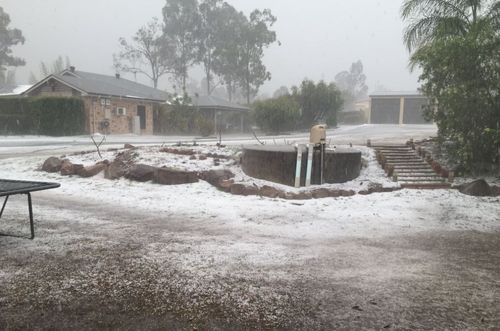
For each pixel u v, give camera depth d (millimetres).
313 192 7820
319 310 3256
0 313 3135
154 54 53969
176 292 3543
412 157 10695
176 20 52656
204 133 27203
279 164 8742
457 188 8484
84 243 4879
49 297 3410
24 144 19031
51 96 25297
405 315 3193
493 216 6512
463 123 8992
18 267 4062
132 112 29562
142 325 2992
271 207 6957
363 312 3230
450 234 5547
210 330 2941
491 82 8664
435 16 10969
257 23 47594
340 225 5918
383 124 39750
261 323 3045
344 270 4129
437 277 3984
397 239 5277
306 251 4711
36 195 7961
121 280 3777
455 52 8711
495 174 9406
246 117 37781
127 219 6133
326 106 32875
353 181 9039
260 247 4820
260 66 48594
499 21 9633
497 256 4648
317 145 8680
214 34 53656
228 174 9055
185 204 7191
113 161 10164
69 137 24391
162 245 4840
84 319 3062
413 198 7688
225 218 6227
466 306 3365
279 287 3680
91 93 25641
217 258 4406
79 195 7988
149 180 9242
